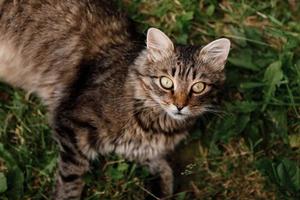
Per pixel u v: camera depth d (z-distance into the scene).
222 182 1.07
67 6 1.03
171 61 0.96
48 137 1.05
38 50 1.04
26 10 1.03
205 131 1.09
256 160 1.08
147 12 1.14
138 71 0.97
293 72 1.10
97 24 1.03
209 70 0.96
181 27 1.12
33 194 1.03
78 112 0.98
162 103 0.96
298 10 1.16
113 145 1.01
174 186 1.06
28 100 1.07
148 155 1.04
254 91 1.10
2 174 1.00
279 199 1.05
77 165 1.00
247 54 1.12
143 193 1.05
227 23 1.15
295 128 1.10
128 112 0.98
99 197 1.04
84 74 1.01
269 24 1.16
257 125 1.09
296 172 1.04
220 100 1.09
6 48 1.05
